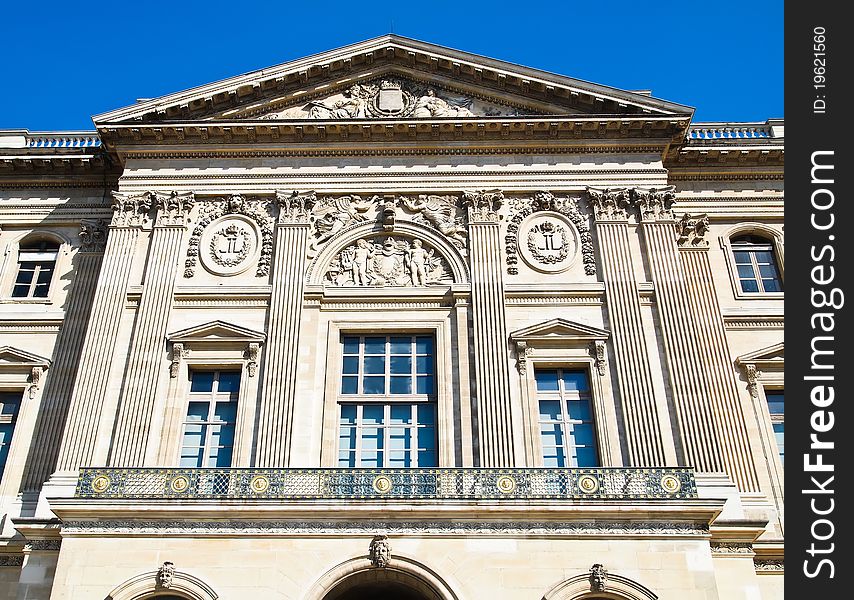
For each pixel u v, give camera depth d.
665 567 22.27
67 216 33.38
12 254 32.78
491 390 26.75
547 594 21.86
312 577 22.11
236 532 22.69
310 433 26.11
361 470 23.73
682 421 26.50
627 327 28.09
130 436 25.98
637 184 31.53
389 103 33.59
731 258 32.34
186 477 23.69
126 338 28.19
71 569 22.16
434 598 22.14
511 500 22.95
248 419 26.45
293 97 33.62
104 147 33.22
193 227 30.84
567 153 32.34
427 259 30.09
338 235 30.53
